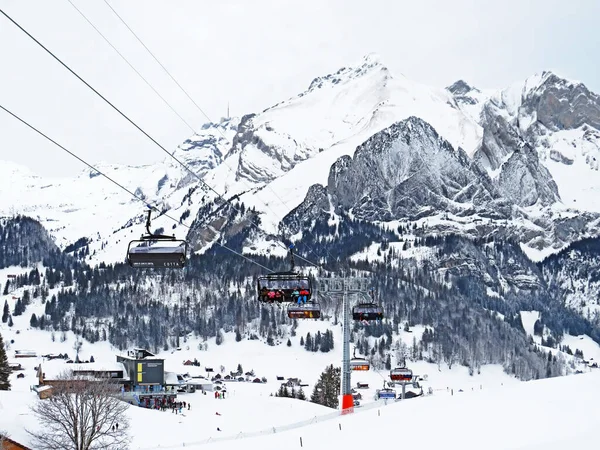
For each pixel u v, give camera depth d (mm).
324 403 155500
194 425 111250
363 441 49500
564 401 52188
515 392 59625
